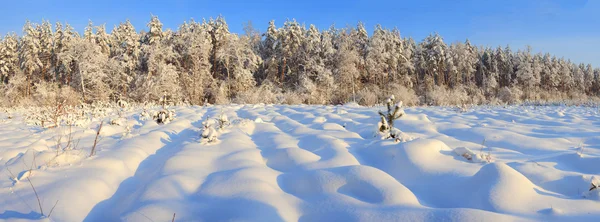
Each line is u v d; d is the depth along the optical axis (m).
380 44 33.91
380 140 4.14
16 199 2.44
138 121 7.84
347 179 2.61
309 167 3.23
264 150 4.09
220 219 2.07
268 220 2.03
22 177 2.86
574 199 2.27
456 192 2.49
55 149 4.20
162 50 27.28
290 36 33.97
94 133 5.65
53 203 2.33
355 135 4.95
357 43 36.62
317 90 28.84
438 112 10.01
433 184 2.73
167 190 2.54
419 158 3.19
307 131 5.39
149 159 3.89
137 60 30.38
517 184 2.32
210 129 4.57
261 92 26.41
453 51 43.28
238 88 29.53
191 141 4.65
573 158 3.29
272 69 34.03
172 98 23.84
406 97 25.42
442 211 1.96
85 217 2.27
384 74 34.16
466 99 27.77
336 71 30.69
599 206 2.13
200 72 27.08
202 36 27.75
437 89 30.28
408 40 47.38
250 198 2.33
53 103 9.06
